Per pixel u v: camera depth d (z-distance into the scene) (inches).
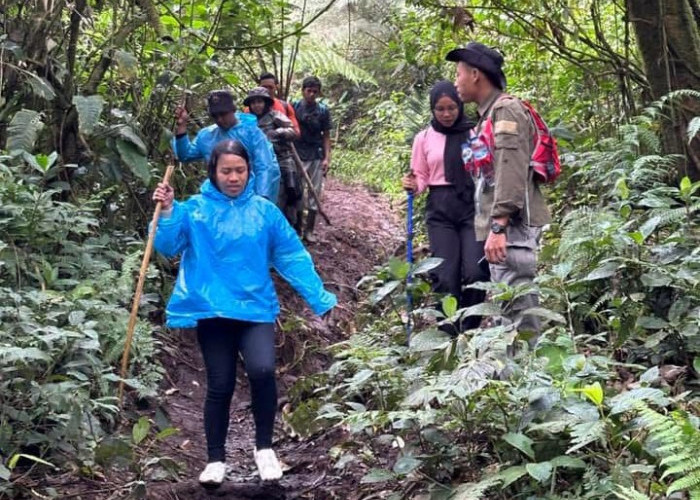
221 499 160.7
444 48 309.3
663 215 180.7
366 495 152.5
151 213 261.4
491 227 160.6
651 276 165.2
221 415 163.5
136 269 199.9
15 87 220.8
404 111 453.7
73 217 196.9
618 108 278.1
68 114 226.7
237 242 162.4
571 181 264.5
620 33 321.4
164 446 182.1
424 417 132.8
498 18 287.3
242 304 161.8
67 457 157.6
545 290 156.1
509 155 159.0
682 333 158.4
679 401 142.6
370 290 271.0
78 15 228.1
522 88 340.2
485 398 136.4
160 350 223.9
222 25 296.7
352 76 442.9
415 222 374.6
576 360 135.3
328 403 174.9
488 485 123.4
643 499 103.0
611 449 124.3
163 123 273.0
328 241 374.3
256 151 254.8
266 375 162.1
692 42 227.5
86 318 177.9
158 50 260.4
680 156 211.2
